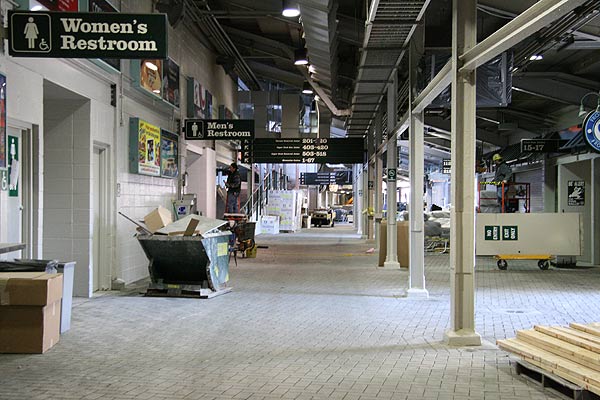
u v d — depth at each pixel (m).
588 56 13.73
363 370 5.50
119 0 10.47
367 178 25.38
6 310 6.10
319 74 14.52
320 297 10.00
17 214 7.50
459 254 6.58
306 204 41.28
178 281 10.30
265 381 5.14
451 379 5.19
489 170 26.28
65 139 9.62
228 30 19.22
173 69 13.76
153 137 12.25
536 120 20.03
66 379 5.19
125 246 11.24
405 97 16.39
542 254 14.54
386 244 15.09
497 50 5.68
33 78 7.63
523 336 5.62
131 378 5.23
